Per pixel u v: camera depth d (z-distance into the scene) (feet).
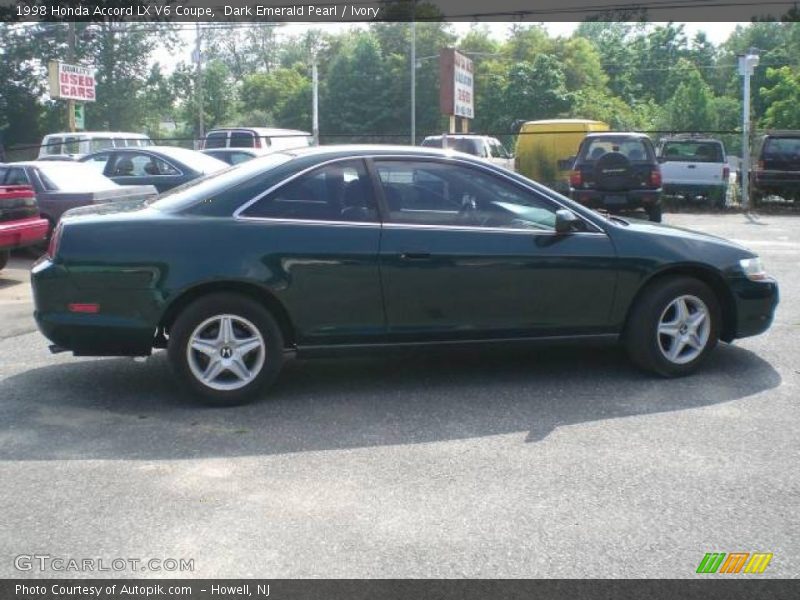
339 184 18.10
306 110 204.85
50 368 20.86
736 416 16.93
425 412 17.30
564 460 14.70
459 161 18.65
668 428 16.26
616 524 12.32
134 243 17.07
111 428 16.51
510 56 221.87
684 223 56.34
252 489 13.57
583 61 225.76
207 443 15.65
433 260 17.90
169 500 13.20
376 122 201.57
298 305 17.54
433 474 14.14
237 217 17.51
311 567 11.14
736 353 21.75
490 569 11.08
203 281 17.06
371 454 15.05
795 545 11.75
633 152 53.21
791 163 64.75
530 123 67.92
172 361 17.37
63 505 13.03
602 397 18.17
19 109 148.77
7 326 25.72
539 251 18.38
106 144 74.28
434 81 200.44
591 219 18.94
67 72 94.02
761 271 20.15
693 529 12.18
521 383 19.25
